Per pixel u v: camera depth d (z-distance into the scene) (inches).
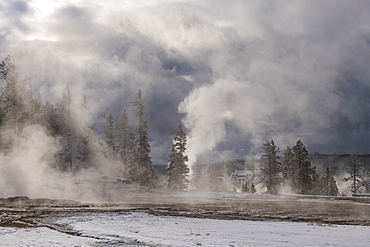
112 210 1031.6
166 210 1082.1
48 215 882.8
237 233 647.1
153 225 745.6
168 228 699.4
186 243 533.0
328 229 714.8
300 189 2456.9
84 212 964.6
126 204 1251.8
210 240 563.5
